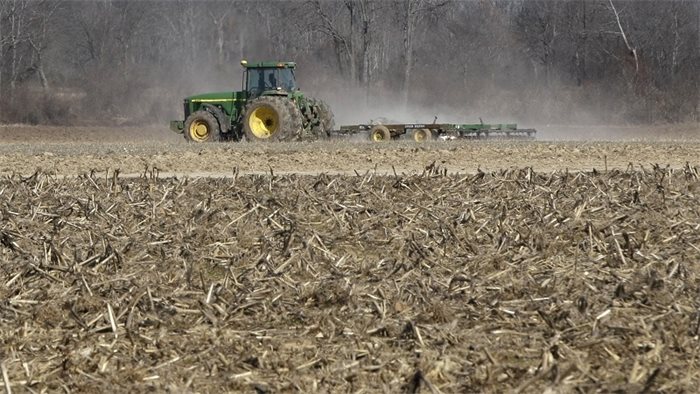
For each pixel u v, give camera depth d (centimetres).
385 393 1908
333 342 2214
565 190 4100
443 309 2339
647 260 2838
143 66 18712
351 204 3772
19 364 2114
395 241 3162
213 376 2030
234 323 2361
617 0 17462
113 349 2184
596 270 2747
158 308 2450
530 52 18638
